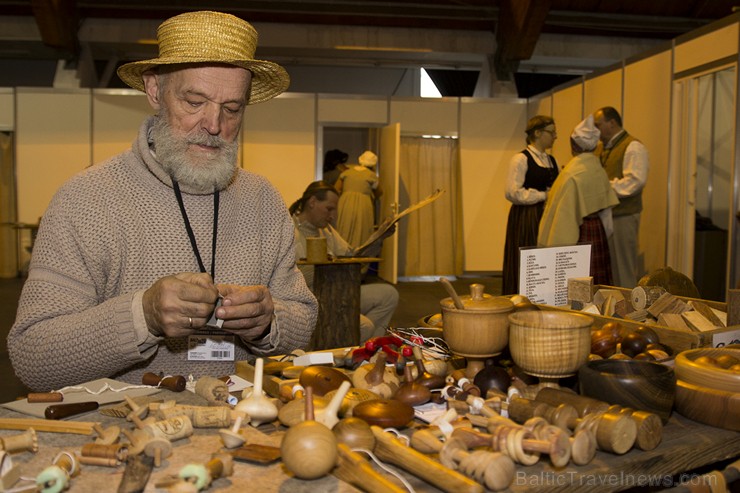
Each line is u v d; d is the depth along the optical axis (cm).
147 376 119
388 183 937
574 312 149
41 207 928
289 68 1302
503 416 100
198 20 140
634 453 90
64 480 72
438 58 1066
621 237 519
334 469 80
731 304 153
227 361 152
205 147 146
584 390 103
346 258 414
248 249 161
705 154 592
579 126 428
